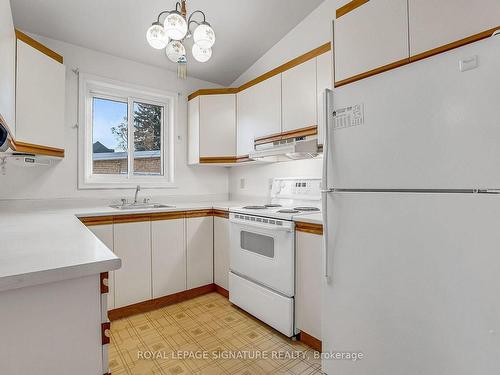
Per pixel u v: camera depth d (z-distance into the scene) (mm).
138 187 2732
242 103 2844
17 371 671
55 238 1050
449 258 1058
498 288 947
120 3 2131
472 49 1000
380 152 1267
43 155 2084
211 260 2771
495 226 952
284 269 1908
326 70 2039
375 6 1334
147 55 2754
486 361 970
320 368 1633
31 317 687
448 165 1057
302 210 2193
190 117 3150
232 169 3490
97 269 743
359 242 1350
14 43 1638
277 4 2367
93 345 777
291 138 2330
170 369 1626
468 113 1007
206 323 2164
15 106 1732
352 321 1385
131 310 2299
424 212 1124
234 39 2732
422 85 1132
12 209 2223
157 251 2428
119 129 2869
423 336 1128
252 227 2178
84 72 2541
